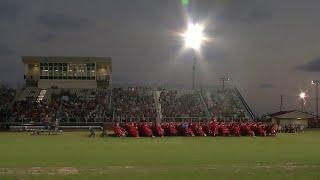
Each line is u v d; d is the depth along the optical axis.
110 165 23.81
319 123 80.88
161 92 90.81
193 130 54.28
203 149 34.38
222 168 22.84
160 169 22.34
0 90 86.75
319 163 25.08
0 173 20.91
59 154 29.80
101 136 52.28
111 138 48.88
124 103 84.56
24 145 38.00
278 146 38.12
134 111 80.81
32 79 92.69
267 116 83.62
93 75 94.44
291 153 31.30
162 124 54.34
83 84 94.31
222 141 44.84
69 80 94.06
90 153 30.56
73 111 78.31
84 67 94.38
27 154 29.83
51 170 21.86
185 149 34.28
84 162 25.14
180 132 54.03
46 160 26.11
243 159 27.02
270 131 56.53
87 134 57.28
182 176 20.59
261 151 32.81
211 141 44.72
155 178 20.05
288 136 56.38
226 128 54.91
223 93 92.00
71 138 48.59
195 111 82.88
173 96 89.44
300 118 80.62
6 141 43.31
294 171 22.17
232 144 40.38
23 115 74.19
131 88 92.56
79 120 73.44
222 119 78.94
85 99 85.19
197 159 26.91
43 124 70.56
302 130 73.56
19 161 25.62
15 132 63.97
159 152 31.52
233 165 24.02
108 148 34.97
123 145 38.31
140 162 25.23
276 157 28.34
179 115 80.06
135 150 33.16
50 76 93.56
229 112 83.44
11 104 80.94
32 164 24.17
